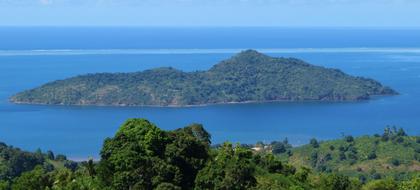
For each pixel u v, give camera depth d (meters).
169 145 67.12
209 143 81.00
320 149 176.12
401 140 172.88
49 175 68.31
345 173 155.00
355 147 173.38
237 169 66.31
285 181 75.31
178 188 62.16
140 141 66.88
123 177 63.25
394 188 87.31
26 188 65.50
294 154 179.62
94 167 68.81
